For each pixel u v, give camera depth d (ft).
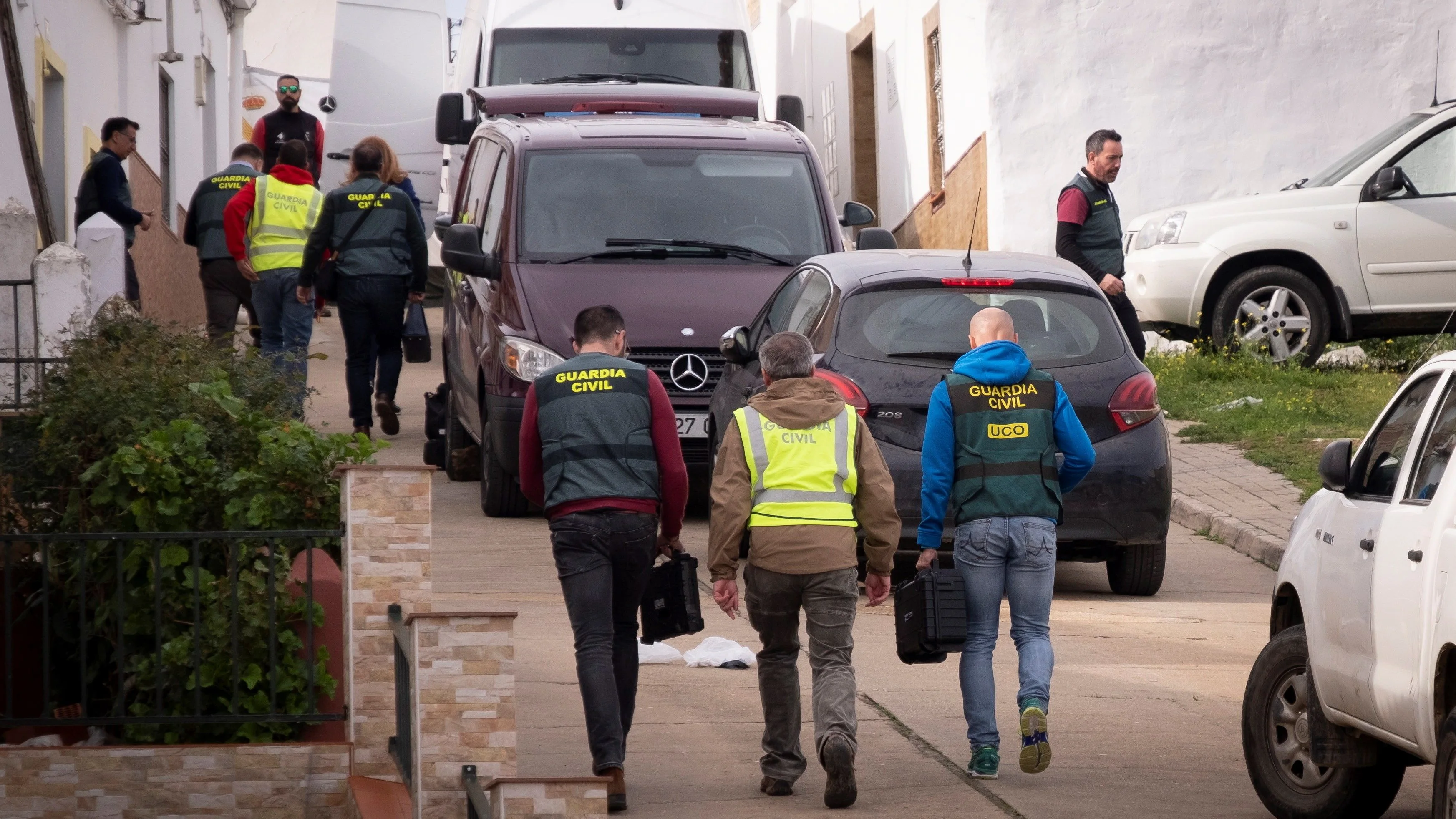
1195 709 99.25
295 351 119.24
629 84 192.34
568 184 160.25
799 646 81.82
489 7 222.69
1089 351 125.18
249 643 84.12
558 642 109.81
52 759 77.92
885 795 80.69
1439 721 65.46
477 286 161.27
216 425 93.04
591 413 79.82
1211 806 80.12
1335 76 244.01
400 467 79.82
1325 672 74.59
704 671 105.19
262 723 81.82
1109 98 242.99
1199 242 209.77
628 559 79.15
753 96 188.85
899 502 120.57
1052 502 83.92
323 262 172.86
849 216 169.89
